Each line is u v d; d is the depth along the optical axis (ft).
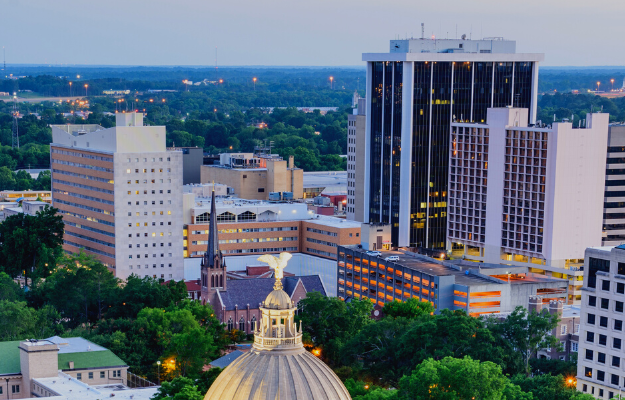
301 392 404.98
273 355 416.67
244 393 405.80
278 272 430.20
